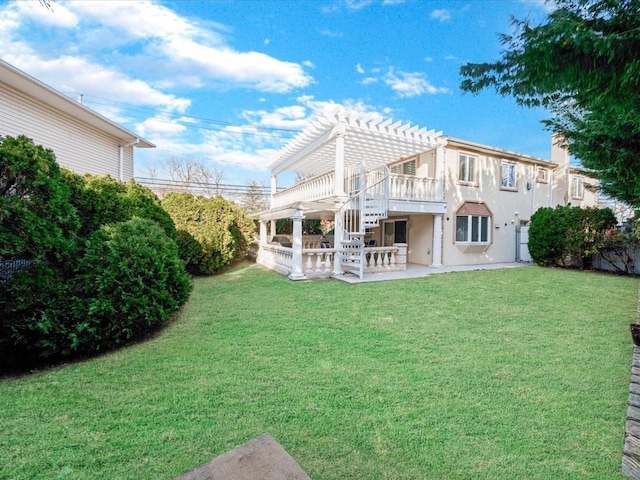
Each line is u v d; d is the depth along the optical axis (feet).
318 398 9.61
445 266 40.11
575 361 12.03
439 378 10.79
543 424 8.30
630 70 5.30
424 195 38.45
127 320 13.91
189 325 16.70
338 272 32.27
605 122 9.80
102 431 8.10
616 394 9.69
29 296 12.18
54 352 12.56
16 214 11.89
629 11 5.24
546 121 18.15
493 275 32.17
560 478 6.57
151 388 10.26
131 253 14.66
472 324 16.56
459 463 7.00
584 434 7.91
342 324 16.69
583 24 5.27
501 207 46.39
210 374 11.21
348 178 34.91
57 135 31.04
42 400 9.58
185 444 7.62
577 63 5.67
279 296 23.25
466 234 43.04
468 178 43.01
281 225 61.72
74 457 7.20
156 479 6.59
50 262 13.28
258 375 11.09
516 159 47.55
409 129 34.60
